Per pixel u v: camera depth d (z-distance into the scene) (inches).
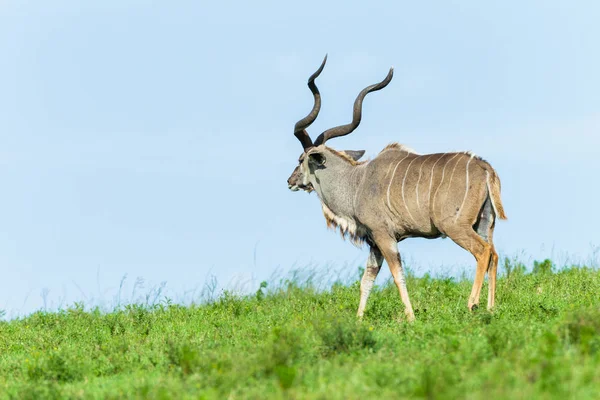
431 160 1475.1
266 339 1200.2
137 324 1567.4
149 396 889.5
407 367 907.4
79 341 1438.2
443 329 1149.1
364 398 778.8
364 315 1464.1
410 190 1471.5
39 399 941.8
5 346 1459.2
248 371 948.6
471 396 735.1
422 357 967.6
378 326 1323.8
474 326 1179.9
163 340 1300.4
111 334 1494.8
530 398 721.6
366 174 1553.9
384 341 1119.6
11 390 1021.8
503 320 1199.6
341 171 1598.2
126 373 1104.8
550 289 1571.1
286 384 846.5
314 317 1358.3
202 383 914.1
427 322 1294.3
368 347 1082.1
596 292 1473.9
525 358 872.3
